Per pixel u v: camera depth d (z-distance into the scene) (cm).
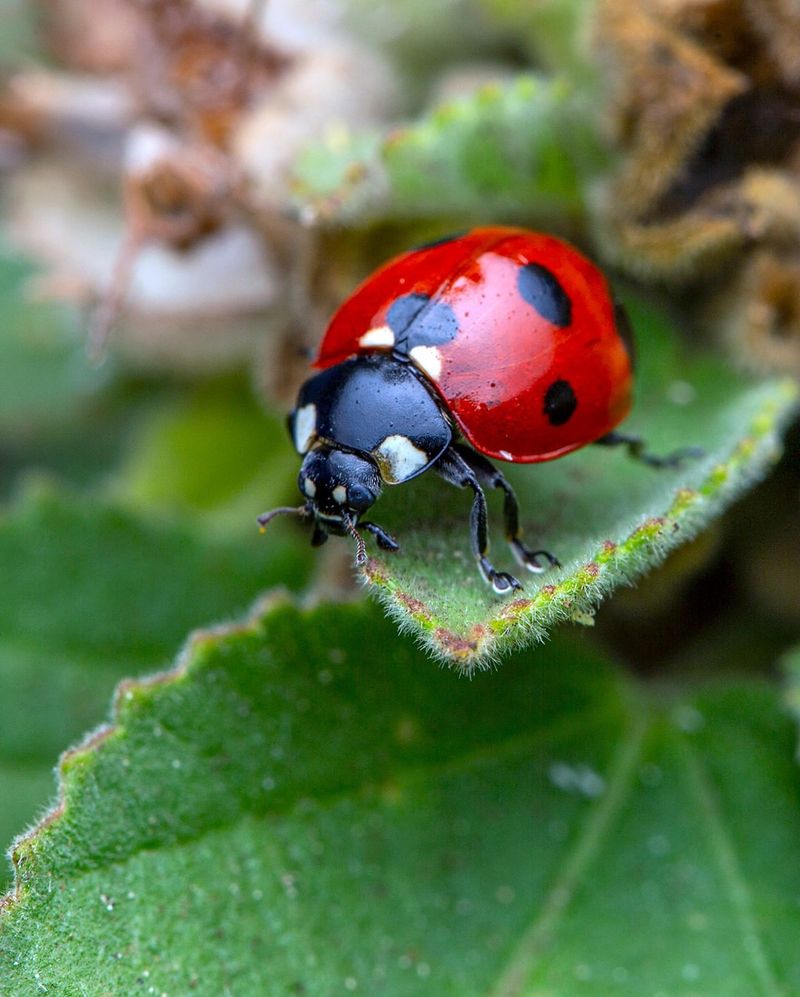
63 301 8
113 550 7
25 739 7
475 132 7
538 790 7
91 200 8
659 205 7
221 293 7
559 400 7
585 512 7
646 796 7
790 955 7
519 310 7
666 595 7
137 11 7
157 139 7
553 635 7
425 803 7
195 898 7
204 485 8
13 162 8
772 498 7
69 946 6
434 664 7
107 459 9
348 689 7
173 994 6
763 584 7
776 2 7
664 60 7
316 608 7
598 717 7
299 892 7
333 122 7
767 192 7
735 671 7
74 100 8
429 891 7
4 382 8
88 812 6
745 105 7
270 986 6
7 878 7
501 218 7
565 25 7
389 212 7
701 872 7
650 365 7
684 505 6
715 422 7
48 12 8
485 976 7
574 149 7
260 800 7
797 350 7
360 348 7
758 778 7
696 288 7
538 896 7
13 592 7
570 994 7
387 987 7
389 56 8
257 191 7
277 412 8
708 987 7
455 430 7
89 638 7
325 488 7
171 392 8
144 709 7
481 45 8
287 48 7
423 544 6
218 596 7
